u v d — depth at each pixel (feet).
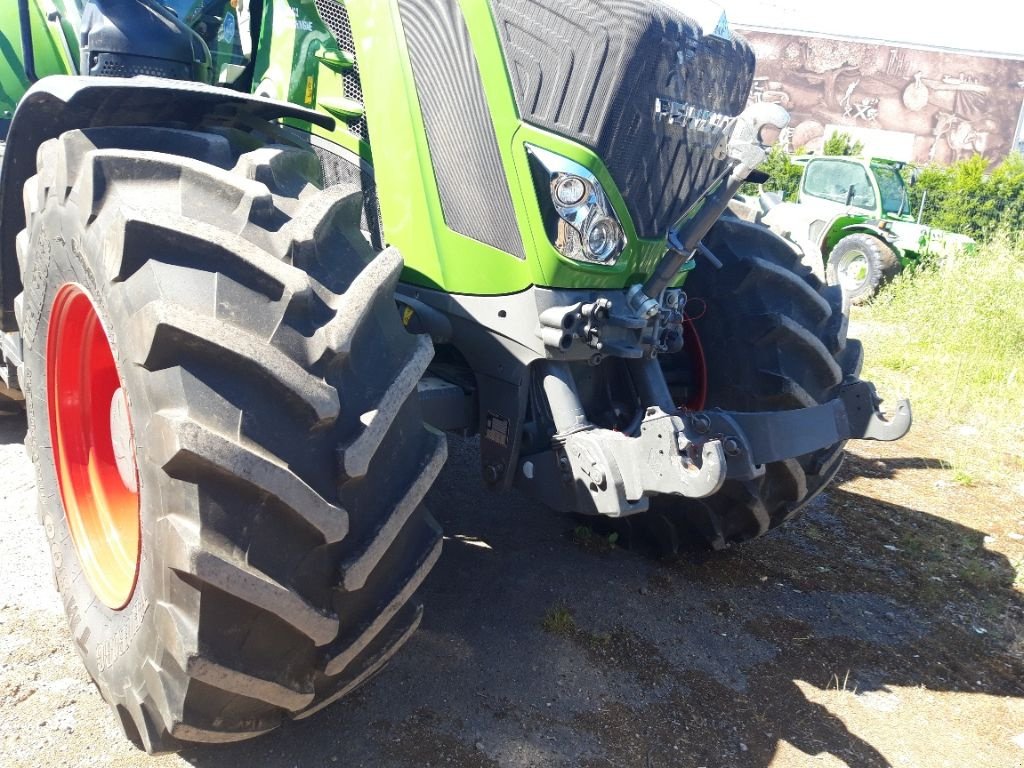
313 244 6.27
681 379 10.86
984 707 8.91
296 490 5.57
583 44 7.42
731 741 8.01
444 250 8.25
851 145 80.48
